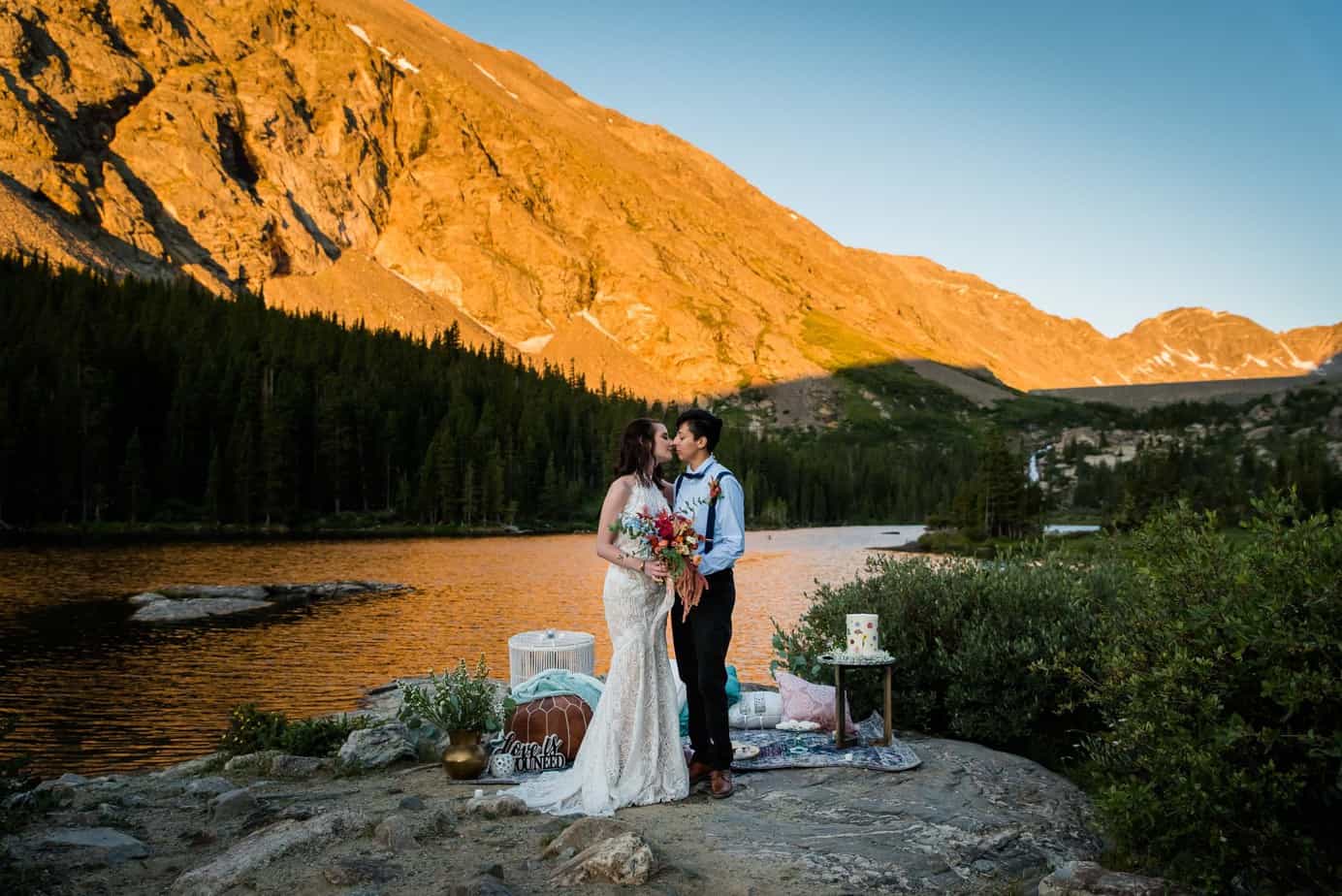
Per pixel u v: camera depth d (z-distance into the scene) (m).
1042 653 6.88
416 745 7.66
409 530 98.69
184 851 4.80
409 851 4.38
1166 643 4.61
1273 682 3.83
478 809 5.11
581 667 8.26
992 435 95.38
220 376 105.69
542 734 6.51
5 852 4.47
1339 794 4.03
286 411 99.75
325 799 5.85
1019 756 6.53
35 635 27.55
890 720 6.44
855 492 172.50
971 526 94.00
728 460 153.12
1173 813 4.23
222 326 130.75
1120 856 4.69
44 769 13.54
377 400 119.62
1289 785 4.00
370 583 42.47
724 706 5.47
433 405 130.75
